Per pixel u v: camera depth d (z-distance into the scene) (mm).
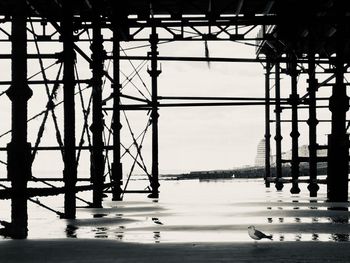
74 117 10344
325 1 16391
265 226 8688
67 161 10312
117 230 8375
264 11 17094
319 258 5336
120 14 14453
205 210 12406
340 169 15453
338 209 12375
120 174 18047
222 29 16469
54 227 8945
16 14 7668
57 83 10141
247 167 115688
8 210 14539
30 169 7754
